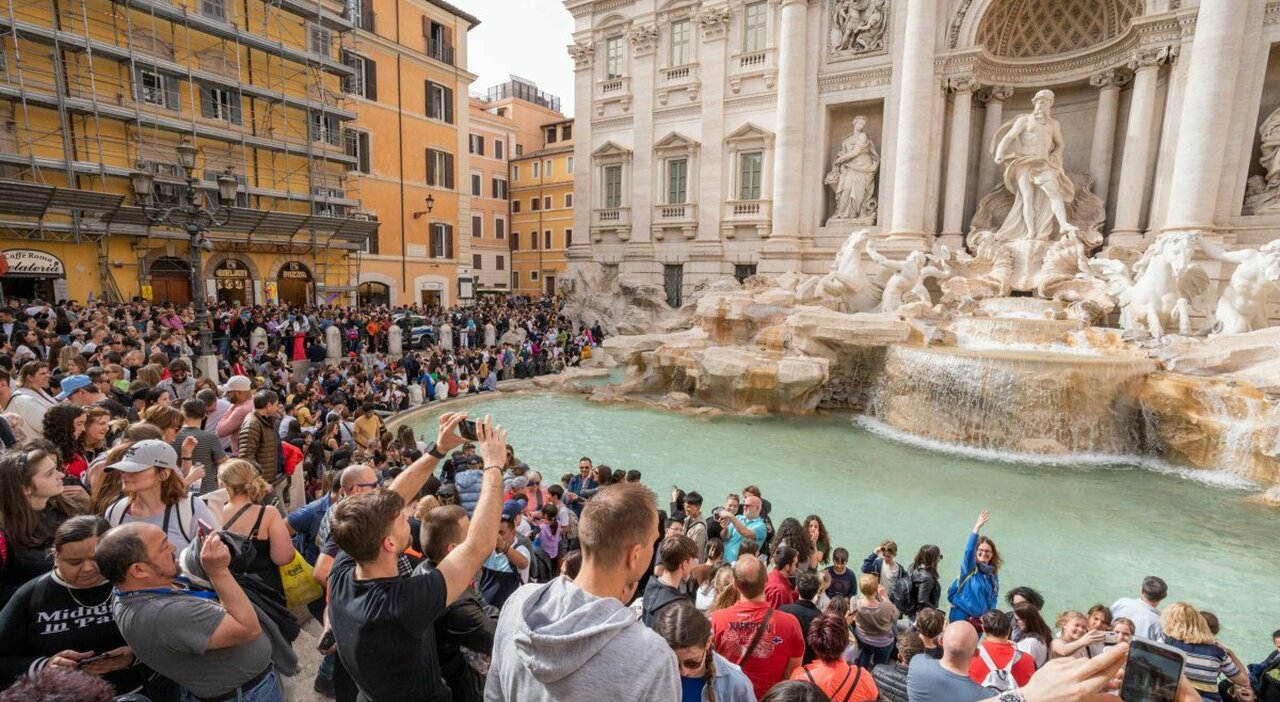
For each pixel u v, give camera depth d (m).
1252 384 14.64
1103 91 25.98
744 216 33.38
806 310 22.31
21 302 19.27
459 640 3.53
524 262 61.28
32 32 22.64
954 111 27.39
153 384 9.64
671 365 23.25
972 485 14.09
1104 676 1.79
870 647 5.73
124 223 25.83
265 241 31.05
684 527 8.11
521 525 7.08
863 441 17.80
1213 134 21.66
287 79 32.09
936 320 21.48
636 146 36.97
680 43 35.25
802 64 30.44
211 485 6.58
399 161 39.03
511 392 24.11
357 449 9.97
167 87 27.41
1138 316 19.16
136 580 3.16
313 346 22.19
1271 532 11.56
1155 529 11.70
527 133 63.66
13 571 4.05
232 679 3.30
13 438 6.07
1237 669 5.16
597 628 2.18
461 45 42.69
